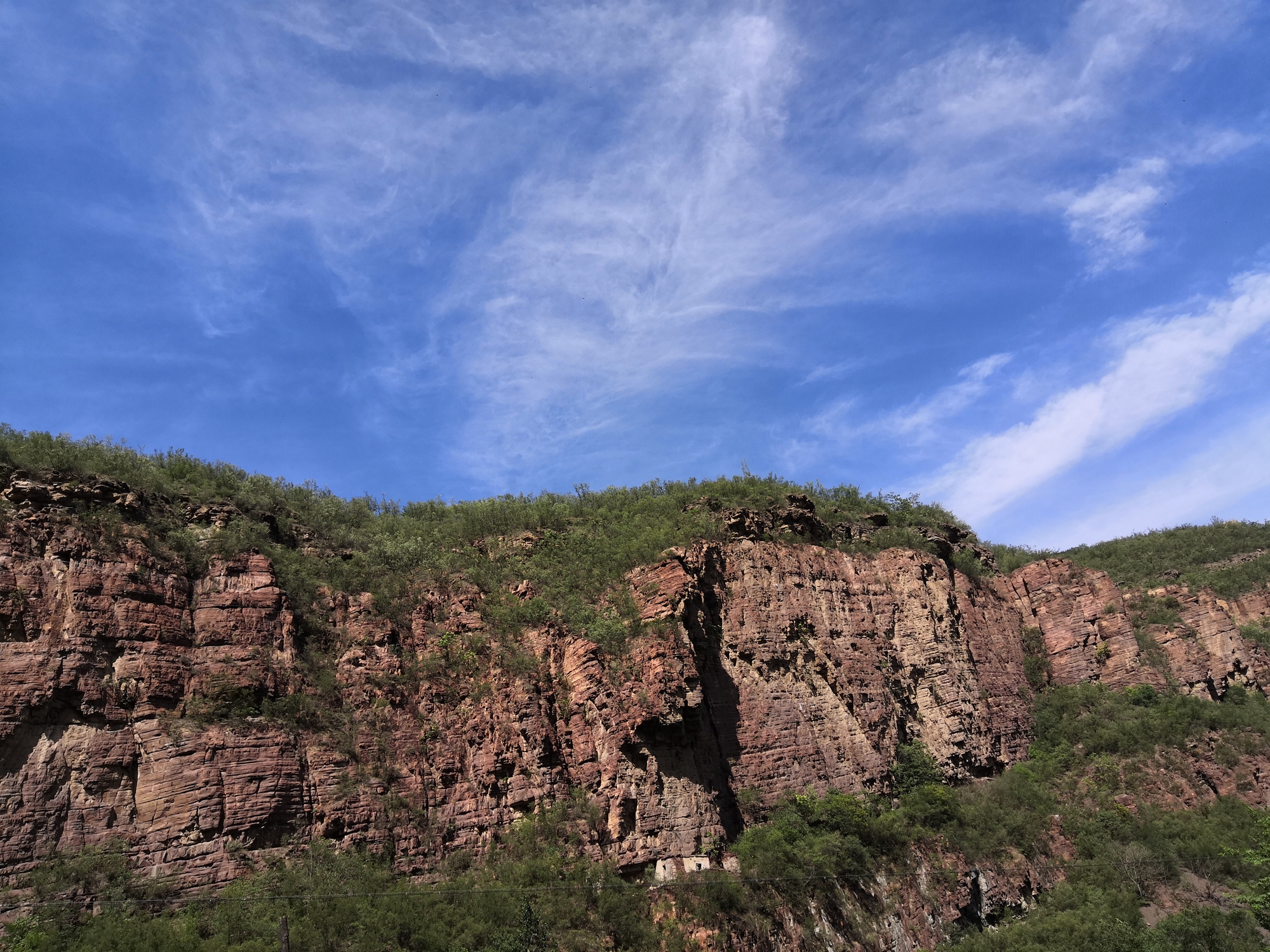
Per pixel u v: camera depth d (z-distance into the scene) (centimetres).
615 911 3366
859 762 4891
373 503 5547
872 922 4025
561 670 4200
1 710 2805
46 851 2741
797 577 5369
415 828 3444
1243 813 5400
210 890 2894
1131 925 4419
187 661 3297
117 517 3394
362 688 3678
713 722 4431
